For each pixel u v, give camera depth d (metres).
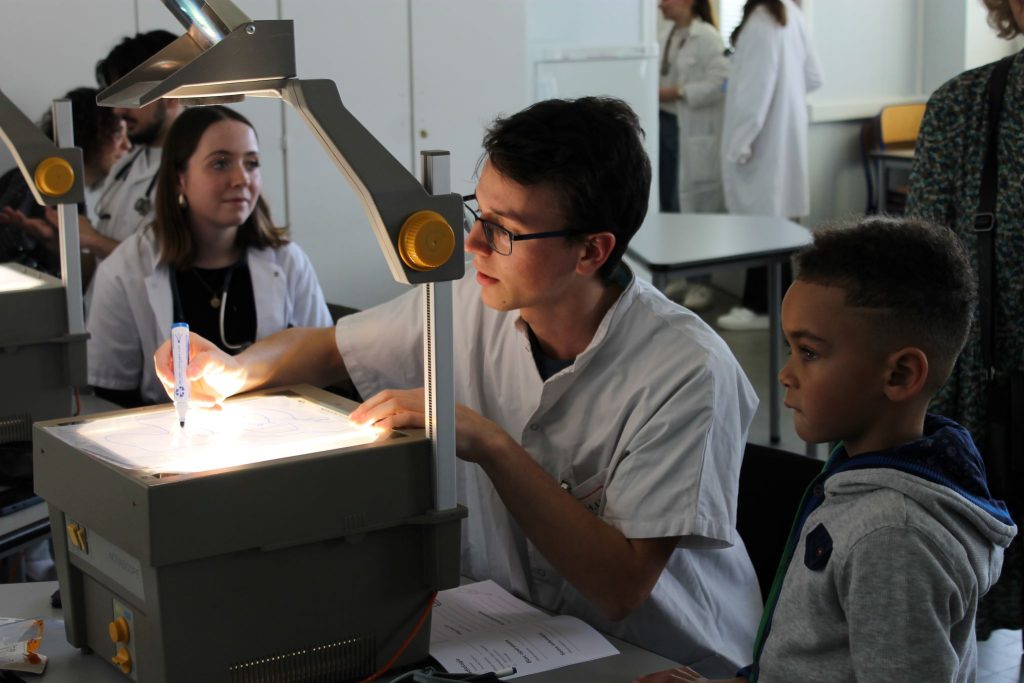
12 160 3.03
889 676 0.91
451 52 4.09
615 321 1.35
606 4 5.01
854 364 1.00
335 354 1.57
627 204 1.26
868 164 6.35
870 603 0.92
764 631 1.10
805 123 5.74
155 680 1.03
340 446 1.08
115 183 3.15
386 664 1.13
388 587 1.12
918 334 0.99
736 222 4.29
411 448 1.09
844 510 0.98
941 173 2.00
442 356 1.07
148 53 2.96
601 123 1.23
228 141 2.38
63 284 1.83
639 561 1.25
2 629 1.25
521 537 1.46
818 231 1.08
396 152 4.04
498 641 1.23
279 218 3.83
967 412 1.98
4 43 3.20
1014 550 2.02
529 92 4.72
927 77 6.74
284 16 3.70
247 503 1.01
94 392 2.50
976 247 1.96
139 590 1.03
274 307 2.54
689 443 1.27
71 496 1.10
